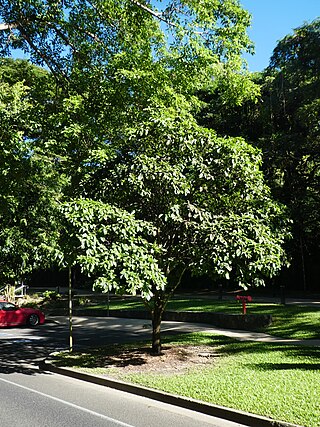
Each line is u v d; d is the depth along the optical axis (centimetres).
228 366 984
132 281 902
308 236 3095
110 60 1461
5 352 1359
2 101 1881
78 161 1212
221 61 1557
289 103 2709
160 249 1019
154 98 1188
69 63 1648
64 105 1219
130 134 1102
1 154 1464
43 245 1627
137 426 643
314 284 3206
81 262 908
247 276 1051
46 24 1636
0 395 833
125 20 1541
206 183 1125
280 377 844
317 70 2511
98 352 1239
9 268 1877
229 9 1527
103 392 864
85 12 1595
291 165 2825
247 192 1100
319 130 2542
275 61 2781
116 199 1124
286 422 611
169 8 1521
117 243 975
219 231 1014
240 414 663
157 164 1041
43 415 696
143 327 1831
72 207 976
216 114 3148
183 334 1513
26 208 1675
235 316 1652
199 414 711
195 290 3466
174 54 1488
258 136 3162
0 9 1597
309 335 1382
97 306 2470
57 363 1110
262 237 1014
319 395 711
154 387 836
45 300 2786
